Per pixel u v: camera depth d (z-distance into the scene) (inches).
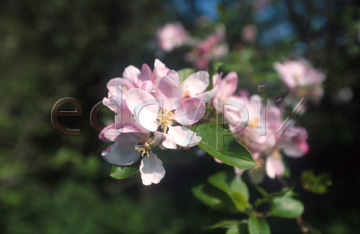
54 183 225.9
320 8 118.6
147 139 43.2
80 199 197.2
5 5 272.2
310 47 117.8
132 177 185.0
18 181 215.0
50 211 196.4
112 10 230.1
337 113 151.2
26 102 253.0
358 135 155.4
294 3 120.5
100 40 235.0
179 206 194.2
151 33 206.5
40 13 249.6
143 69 45.9
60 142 231.5
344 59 121.3
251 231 51.6
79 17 235.8
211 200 58.4
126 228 186.2
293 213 55.0
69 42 243.1
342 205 170.2
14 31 259.6
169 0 228.8
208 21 154.8
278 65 91.7
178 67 138.1
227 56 120.0
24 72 261.4
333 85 133.4
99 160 182.1
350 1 115.3
